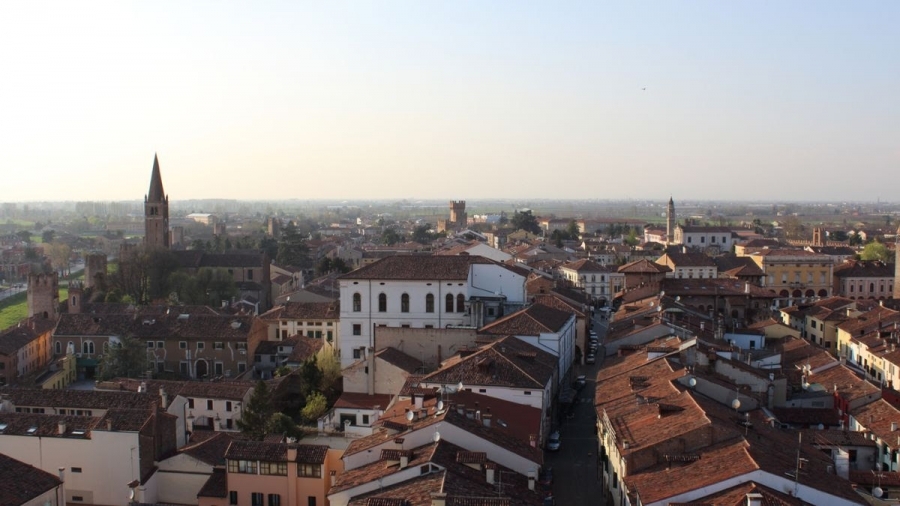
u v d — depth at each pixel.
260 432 110.31
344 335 154.00
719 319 156.75
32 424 98.00
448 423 77.31
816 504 63.53
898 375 130.88
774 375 108.00
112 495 94.69
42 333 183.00
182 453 97.00
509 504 62.66
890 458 86.31
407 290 152.00
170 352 175.38
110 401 112.31
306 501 85.38
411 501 64.88
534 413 100.19
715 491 64.44
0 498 72.38
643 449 74.56
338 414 119.81
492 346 115.69
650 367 104.50
